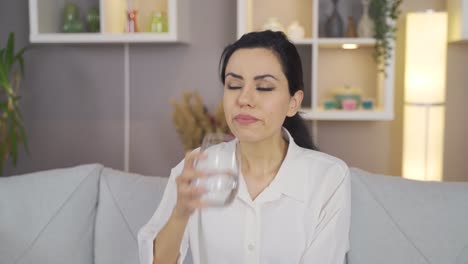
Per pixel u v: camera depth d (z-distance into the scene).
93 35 2.68
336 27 2.70
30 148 3.13
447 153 2.93
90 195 1.86
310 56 2.87
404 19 2.89
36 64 3.08
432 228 1.57
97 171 1.90
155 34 2.65
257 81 1.14
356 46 2.81
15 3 3.06
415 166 2.67
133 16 2.71
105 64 3.05
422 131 2.64
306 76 2.88
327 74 2.94
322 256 1.23
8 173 3.15
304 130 1.44
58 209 1.83
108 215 1.82
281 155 1.29
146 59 3.03
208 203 0.94
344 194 1.27
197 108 2.73
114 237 1.79
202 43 2.99
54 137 3.12
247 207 1.22
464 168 2.92
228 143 0.99
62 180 1.87
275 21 2.76
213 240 1.24
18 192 1.85
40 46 3.07
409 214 1.60
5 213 1.83
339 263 1.24
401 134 2.96
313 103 2.66
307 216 1.25
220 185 0.94
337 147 3.00
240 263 1.23
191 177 0.92
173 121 2.75
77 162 3.12
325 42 2.64
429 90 2.62
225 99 1.17
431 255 1.55
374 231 1.62
